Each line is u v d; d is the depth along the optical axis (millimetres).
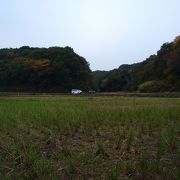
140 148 12703
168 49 114875
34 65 121125
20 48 145375
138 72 127875
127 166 9344
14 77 123875
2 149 12234
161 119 21344
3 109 28109
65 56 124875
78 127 18547
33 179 8633
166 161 10281
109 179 8367
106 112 25734
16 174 8914
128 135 14414
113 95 75375
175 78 100750
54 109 28578
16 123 19328
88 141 14367
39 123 19641
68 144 13094
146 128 18125
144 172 8773
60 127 17609
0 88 124438
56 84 122125
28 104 37156
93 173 9203
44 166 9062
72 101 46344
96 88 143625
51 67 121125
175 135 14125
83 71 129375
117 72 145000
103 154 11523
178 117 23844
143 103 41312
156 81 103688
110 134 16031
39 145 12891
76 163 9789
